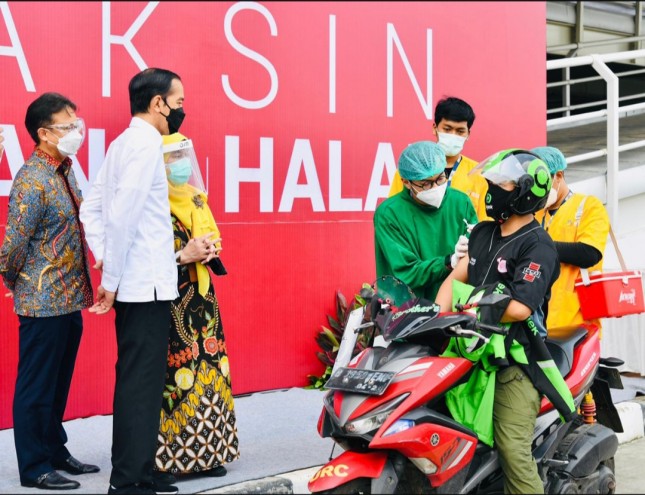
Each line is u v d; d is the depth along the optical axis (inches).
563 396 163.0
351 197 279.7
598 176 334.6
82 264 189.2
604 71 328.8
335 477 143.9
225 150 252.1
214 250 188.2
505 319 156.5
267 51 259.6
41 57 220.2
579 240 219.0
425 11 296.8
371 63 283.7
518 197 159.2
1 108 214.8
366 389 144.9
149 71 182.5
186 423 187.9
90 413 232.4
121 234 172.6
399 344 154.3
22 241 180.7
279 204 263.7
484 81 314.0
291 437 224.1
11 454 205.8
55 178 184.7
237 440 197.3
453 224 193.2
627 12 584.1
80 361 229.8
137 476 176.2
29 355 183.2
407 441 142.8
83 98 226.8
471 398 159.0
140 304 176.7
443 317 150.3
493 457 160.9
